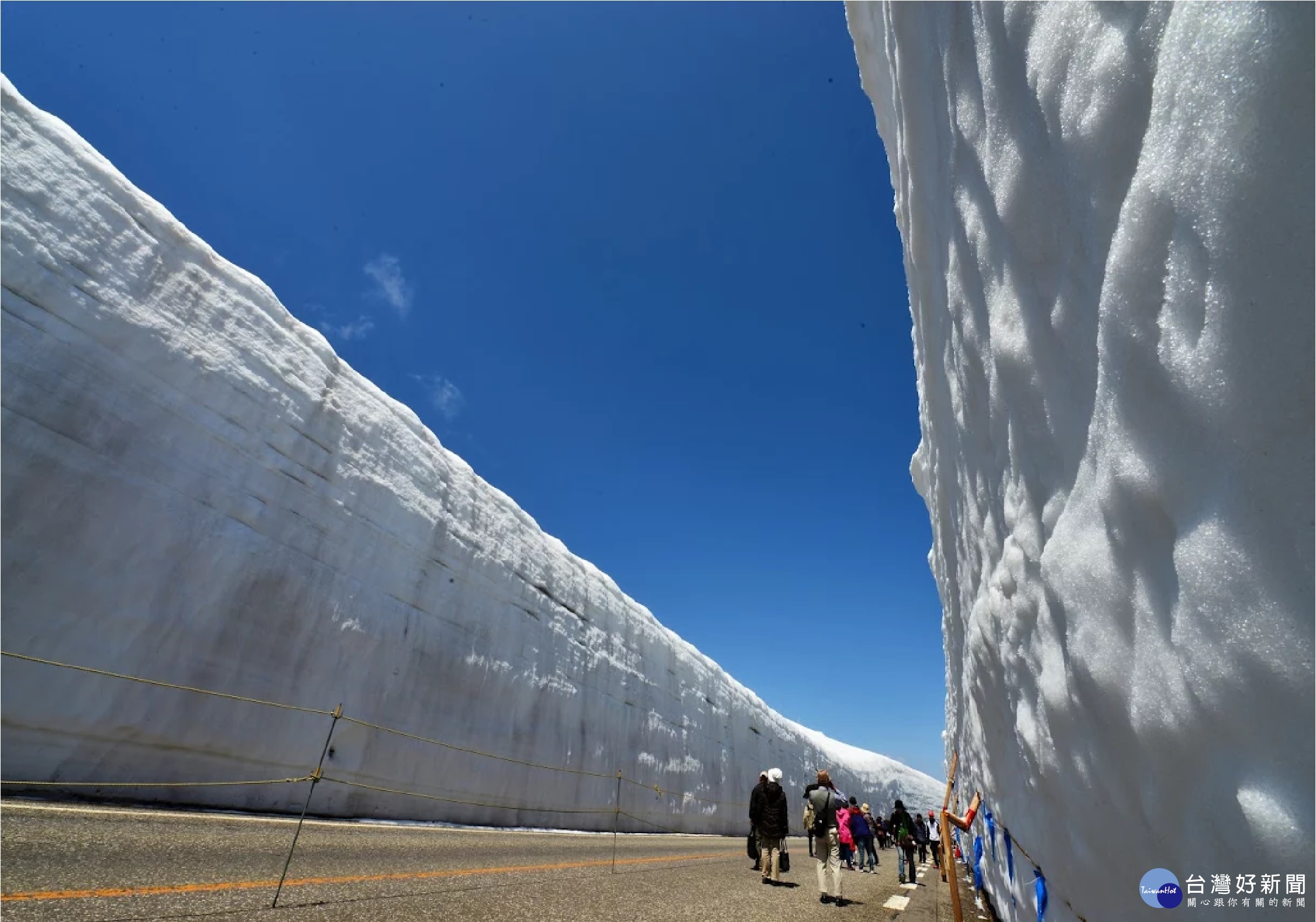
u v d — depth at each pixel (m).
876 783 46.50
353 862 4.51
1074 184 0.97
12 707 5.97
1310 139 0.50
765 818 6.06
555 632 15.77
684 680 23.12
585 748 15.48
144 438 7.75
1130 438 0.79
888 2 2.46
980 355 1.86
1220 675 0.61
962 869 10.16
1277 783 0.55
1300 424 0.51
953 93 1.73
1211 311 0.61
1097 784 1.15
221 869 3.62
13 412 6.56
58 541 6.64
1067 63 0.93
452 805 10.93
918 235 3.14
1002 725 2.72
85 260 7.61
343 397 11.22
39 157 7.45
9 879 2.79
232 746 7.76
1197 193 0.63
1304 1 0.51
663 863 7.12
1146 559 0.79
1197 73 0.63
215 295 9.26
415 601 11.43
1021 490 1.55
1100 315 0.85
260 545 8.81
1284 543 0.53
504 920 3.10
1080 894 1.55
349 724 9.38
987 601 2.33
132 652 7.01
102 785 6.04
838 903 4.75
